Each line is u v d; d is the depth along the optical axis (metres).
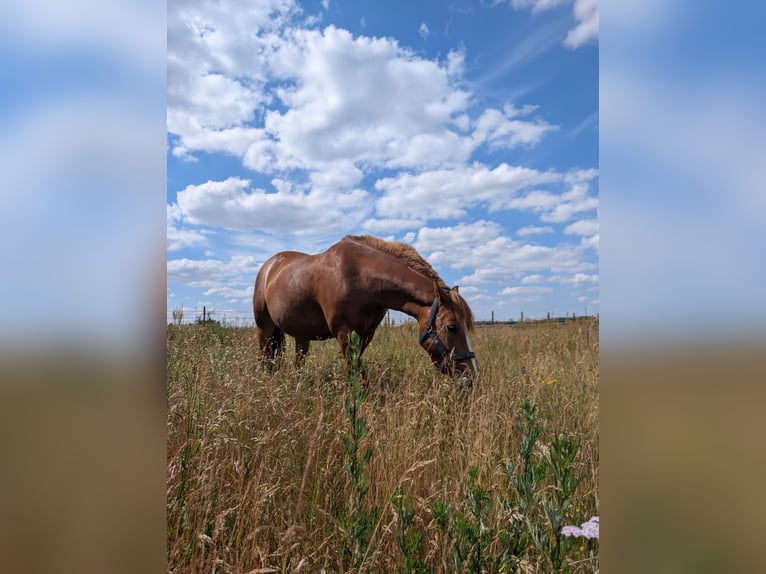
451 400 3.56
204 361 3.34
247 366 3.67
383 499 2.15
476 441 2.62
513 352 6.61
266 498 2.04
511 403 3.40
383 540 1.85
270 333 6.30
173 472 2.05
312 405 3.24
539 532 1.56
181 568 1.68
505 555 1.57
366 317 4.72
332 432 2.71
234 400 2.80
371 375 4.19
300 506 2.03
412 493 2.24
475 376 4.09
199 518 1.93
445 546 1.63
